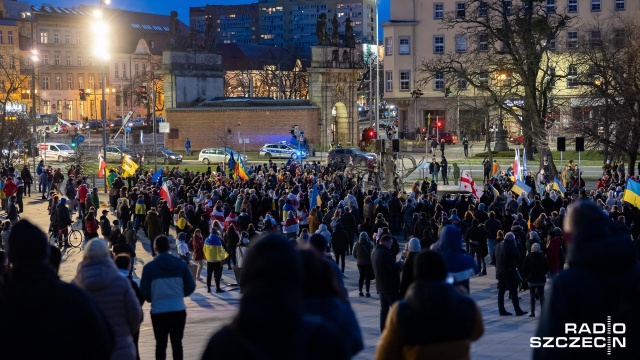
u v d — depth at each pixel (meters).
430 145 89.94
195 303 24.97
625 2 99.38
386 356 6.47
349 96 107.00
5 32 156.88
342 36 108.81
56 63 164.88
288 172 56.16
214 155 85.12
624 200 32.56
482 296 24.83
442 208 35.25
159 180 49.41
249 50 191.12
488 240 30.41
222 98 107.50
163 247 11.80
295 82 156.88
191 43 106.81
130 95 146.38
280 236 5.01
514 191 40.19
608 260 5.36
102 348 6.12
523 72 57.59
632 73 52.59
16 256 6.08
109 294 8.68
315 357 4.80
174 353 11.80
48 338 5.91
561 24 60.06
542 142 56.31
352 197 37.94
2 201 49.78
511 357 12.84
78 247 37.69
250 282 4.84
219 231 31.14
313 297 6.15
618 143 50.16
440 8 105.88
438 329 6.32
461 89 62.31
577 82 56.44
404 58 107.25
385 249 16.11
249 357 4.66
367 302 23.56
